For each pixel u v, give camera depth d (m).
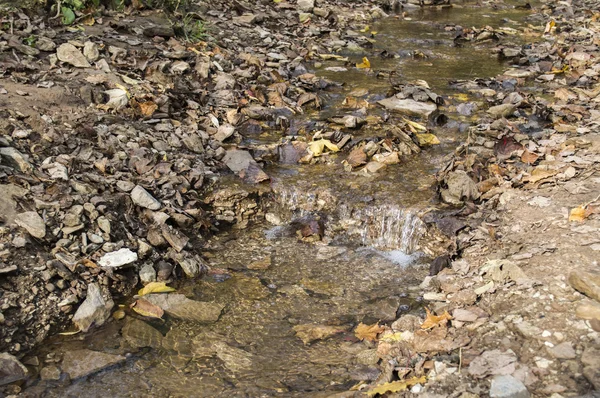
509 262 2.44
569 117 3.35
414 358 2.24
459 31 4.98
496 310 2.33
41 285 2.42
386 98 3.61
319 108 3.52
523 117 3.42
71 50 3.35
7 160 2.67
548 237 2.56
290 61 4.02
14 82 3.09
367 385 2.19
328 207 2.90
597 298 2.26
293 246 2.79
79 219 2.58
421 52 4.33
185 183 2.90
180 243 2.68
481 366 2.15
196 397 2.20
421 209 2.81
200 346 2.36
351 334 2.39
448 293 2.48
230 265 2.68
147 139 3.03
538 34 4.89
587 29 4.91
